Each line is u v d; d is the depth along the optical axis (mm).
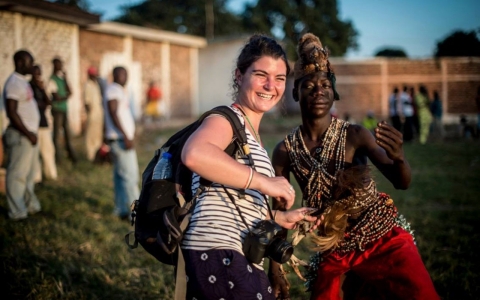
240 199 2131
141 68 19203
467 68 22797
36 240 4895
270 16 38906
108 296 3850
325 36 38031
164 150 2281
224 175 1928
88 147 10312
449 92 23016
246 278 2002
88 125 10242
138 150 12273
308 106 2562
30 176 6020
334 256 2564
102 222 5781
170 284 4090
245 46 2285
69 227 5500
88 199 6934
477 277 3873
